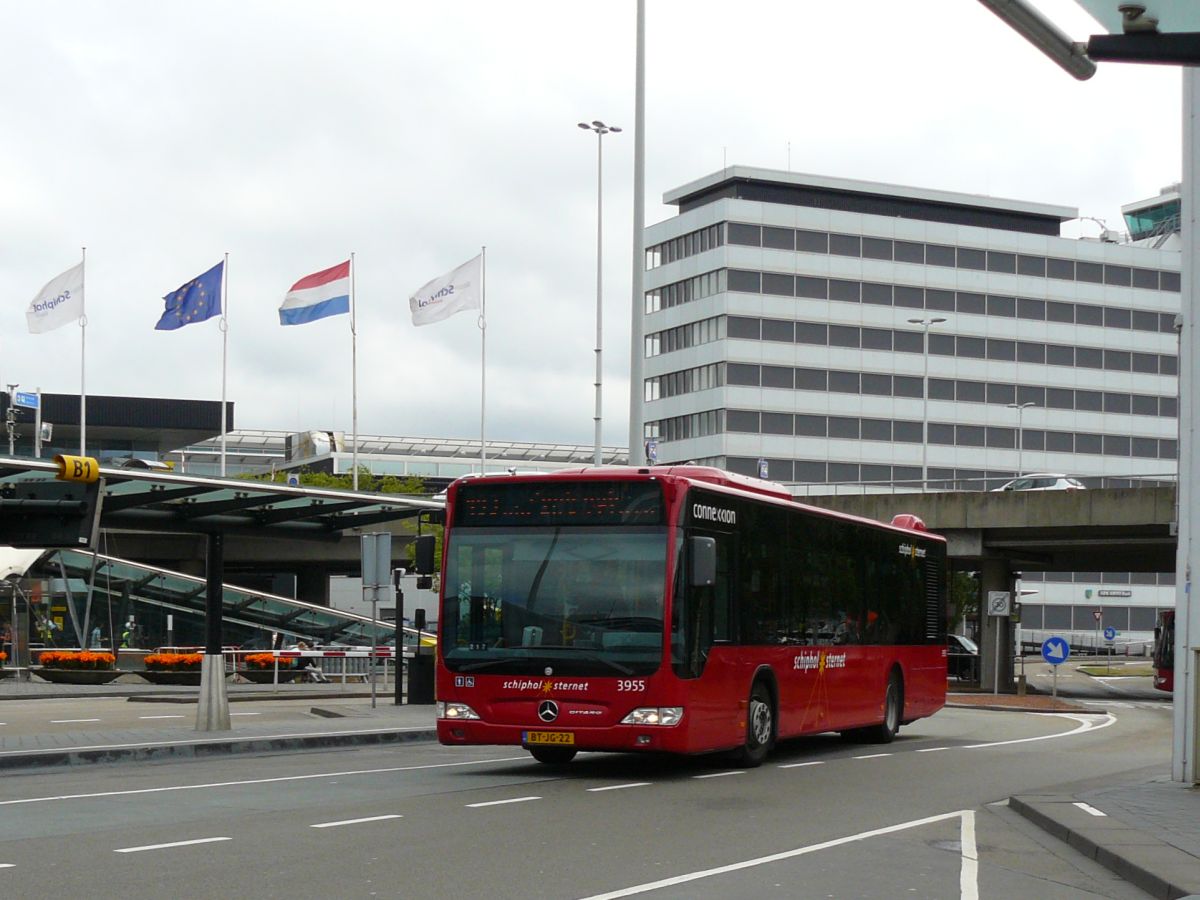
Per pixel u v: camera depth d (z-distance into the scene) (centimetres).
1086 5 880
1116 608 11406
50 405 9956
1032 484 5259
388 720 2600
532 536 1719
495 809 1356
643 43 2962
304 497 2598
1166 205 12456
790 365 10350
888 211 10906
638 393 2869
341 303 5431
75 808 1334
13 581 4553
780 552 1961
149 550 6512
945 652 2689
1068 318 11250
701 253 10481
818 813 1384
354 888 909
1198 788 1555
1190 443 1603
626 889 927
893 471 10575
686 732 1653
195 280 5594
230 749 2067
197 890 892
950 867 1073
